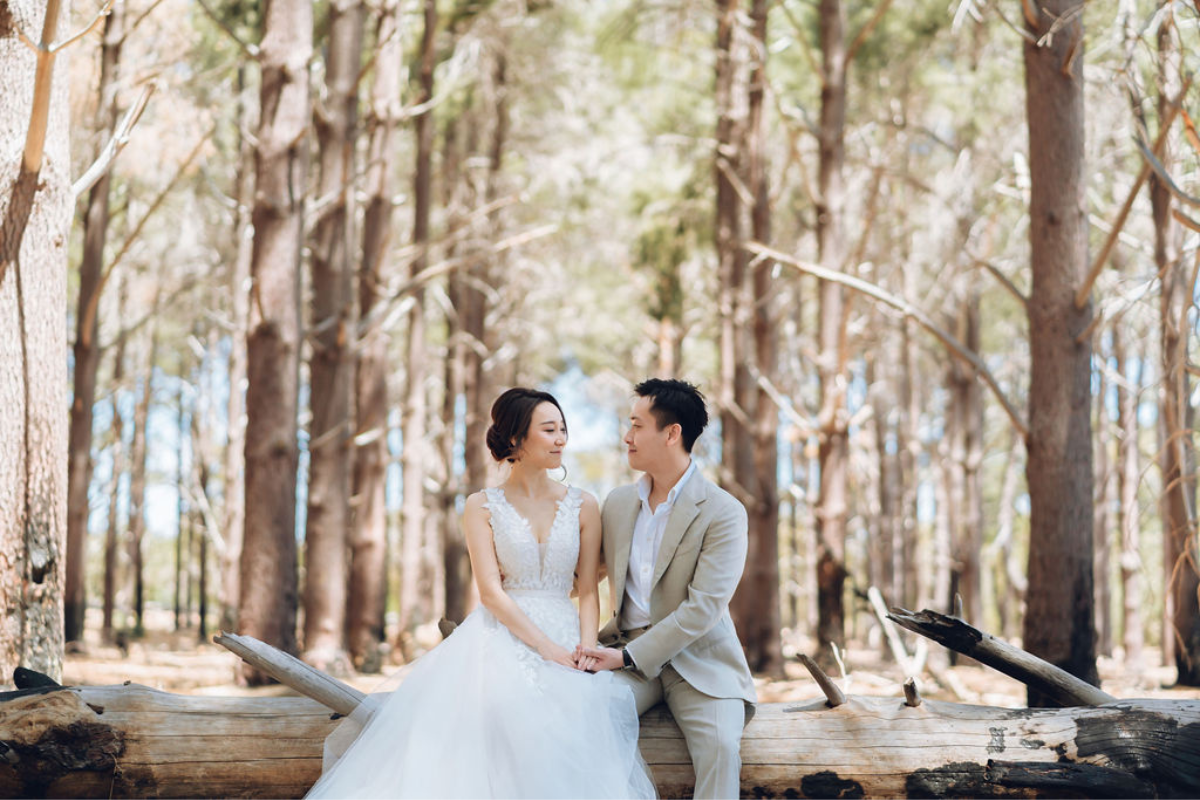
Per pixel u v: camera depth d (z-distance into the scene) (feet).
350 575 45.37
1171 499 37.06
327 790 12.44
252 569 28.63
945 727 13.87
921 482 93.04
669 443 13.61
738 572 13.29
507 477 14.23
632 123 60.49
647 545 13.74
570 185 62.44
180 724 13.70
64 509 18.37
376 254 41.81
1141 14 27.17
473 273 60.34
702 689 13.00
